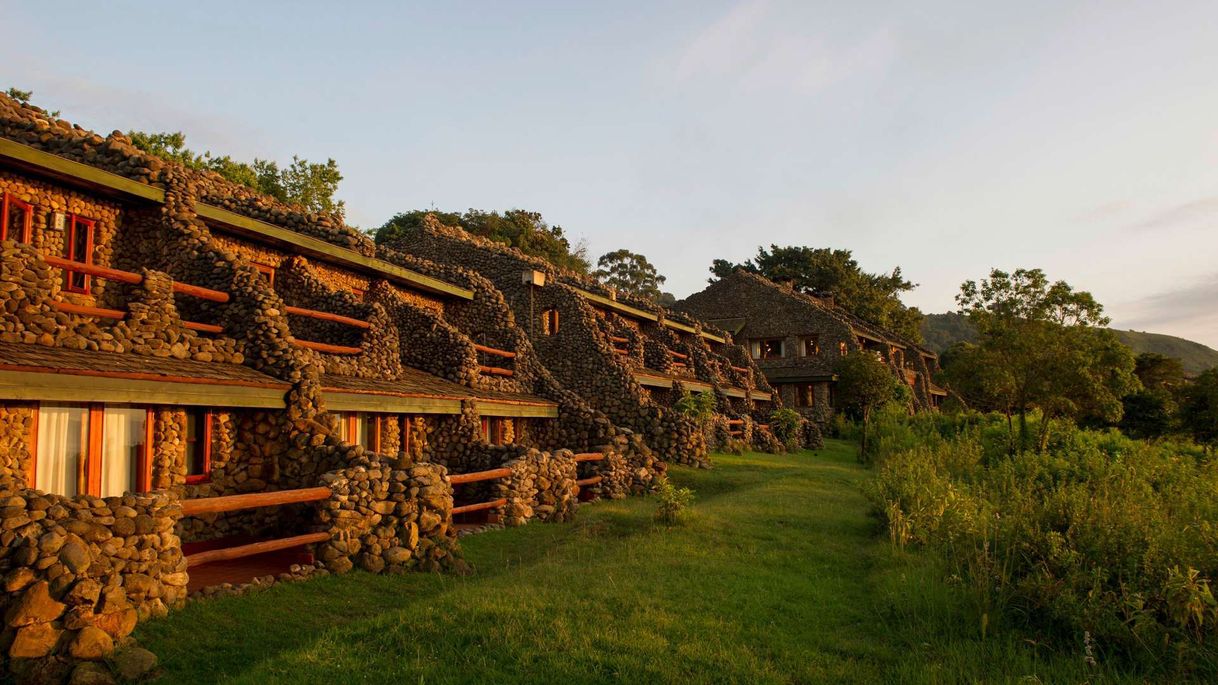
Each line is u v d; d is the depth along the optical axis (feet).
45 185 47.88
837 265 254.27
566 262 216.13
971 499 45.91
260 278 50.65
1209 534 33.01
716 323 180.65
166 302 43.32
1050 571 31.12
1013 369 83.46
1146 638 26.07
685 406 99.50
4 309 35.40
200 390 39.75
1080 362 80.94
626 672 23.02
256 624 27.14
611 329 110.01
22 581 21.62
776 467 89.66
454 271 86.74
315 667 22.48
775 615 29.89
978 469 71.61
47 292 37.40
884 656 26.12
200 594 29.12
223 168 119.03
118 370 35.76
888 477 56.90
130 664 22.04
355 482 36.60
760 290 180.24
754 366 152.25
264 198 67.05
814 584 35.01
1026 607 29.12
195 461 43.91
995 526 35.63
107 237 51.62
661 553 39.55
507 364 81.05
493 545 45.47
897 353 201.26
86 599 22.57
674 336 130.21
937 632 28.30
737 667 23.80
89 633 22.02
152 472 41.19
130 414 40.32
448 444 63.93
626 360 102.73
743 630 27.76
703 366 128.36
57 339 37.04
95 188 49.52
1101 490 50.39
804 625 29.04
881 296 258.16
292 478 44.09
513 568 39.06
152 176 51.93
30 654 21.04
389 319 63.98
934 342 570.87
